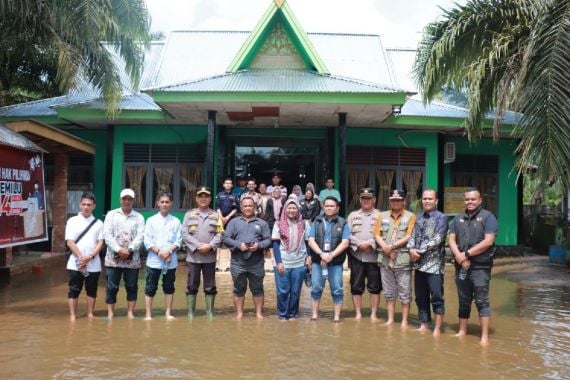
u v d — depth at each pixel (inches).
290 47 496.1
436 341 230.7
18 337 226.2
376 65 616.7
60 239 486.6
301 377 180.1
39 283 363.9
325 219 268.7
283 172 601.9
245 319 267.1
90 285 264.5
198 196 268.2
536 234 663.1
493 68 365.1
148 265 262.7
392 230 261.0
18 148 348.5
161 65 612.4
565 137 269.0
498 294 349.1
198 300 315.3
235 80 456.1
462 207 567.5
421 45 411.8
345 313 288.0
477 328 256.8
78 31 393.4
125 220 264.4
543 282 401.4
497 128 359.6
